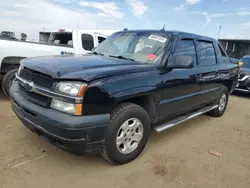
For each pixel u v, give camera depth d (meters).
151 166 2.82
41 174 2.49
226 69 4.83
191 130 4.23
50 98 2.31
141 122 2.83
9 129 3.53
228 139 3.91
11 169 2.52
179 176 2.65
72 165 2.72
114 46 3.74
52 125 2.21
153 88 2.83
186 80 3.44
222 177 2.70
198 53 3.89
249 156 3.29
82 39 6.48
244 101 7.44
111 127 2.48
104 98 2.31
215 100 4.79
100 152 2.52
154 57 3.16
